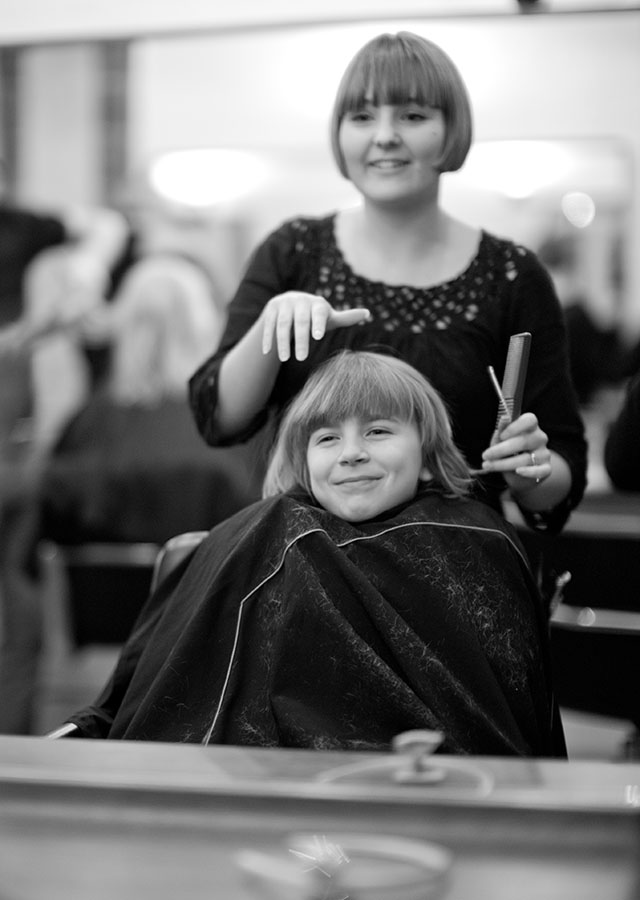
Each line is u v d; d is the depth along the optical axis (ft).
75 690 18.22
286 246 7.79
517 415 6.69
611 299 17.54
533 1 12.35
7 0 13.33
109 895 3.60
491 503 7.45
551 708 6.39
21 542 15.84
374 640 5.77
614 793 3.55
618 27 16.98
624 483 8.15
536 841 3.45
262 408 7.48
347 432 6.37
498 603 6.09
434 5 12.44
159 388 17.37
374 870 3.46
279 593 5.85
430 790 3.57
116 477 15.93
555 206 17.58
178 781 3.64
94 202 18.93
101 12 13.14
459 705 5.63
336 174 18.47
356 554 6.03
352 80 7.27
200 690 5.82
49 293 18.69
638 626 10.82
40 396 18.42
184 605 6.30
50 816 3.66
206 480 15.78
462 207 17.78
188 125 18.70
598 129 17.30
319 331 6.45
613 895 3.41
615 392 17.33
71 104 19.01
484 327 7.39
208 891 3.55
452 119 7.29
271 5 12.76
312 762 3.87
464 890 3.45
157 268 18.63
